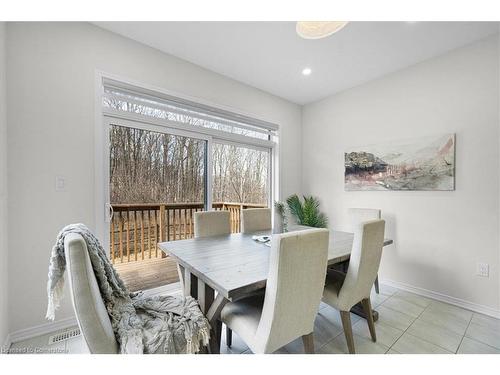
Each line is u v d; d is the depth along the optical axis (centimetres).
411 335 190
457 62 244
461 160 240
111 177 235
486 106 226
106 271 137
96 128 214
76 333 188
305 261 123
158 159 269
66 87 199
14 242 178
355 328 200
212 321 142
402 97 286
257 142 356
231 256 167
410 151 275
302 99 384
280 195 381
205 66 285
